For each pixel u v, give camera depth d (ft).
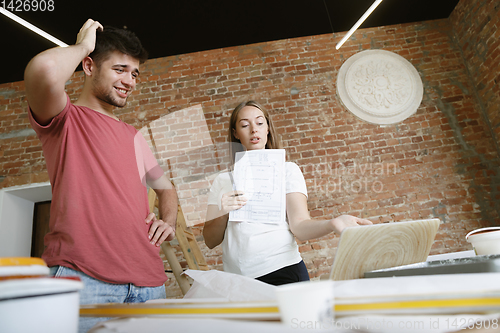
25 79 2.69
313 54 12.09
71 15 9.73
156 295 3.04
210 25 11.11
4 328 0.81
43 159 10.97
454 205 10.41
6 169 10.89
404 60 11.80
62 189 2.89
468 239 2.46
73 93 11.35
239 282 1.60
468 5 11.19
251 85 11.76
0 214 10.52
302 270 2.97
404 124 11.20
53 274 2.63
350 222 2.16
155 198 5.01
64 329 0.92
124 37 3.36
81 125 3.14
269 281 2.84
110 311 1.30
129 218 3.01
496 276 0.98
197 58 12.17
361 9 11.17
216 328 0.95
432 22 12.34
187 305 1.13
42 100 2.81
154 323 1.10
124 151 3.24
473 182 10.61
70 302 0.96
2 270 0.86
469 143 11.00
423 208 10.39
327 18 11.46
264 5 10.53
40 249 11.71
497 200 10.40
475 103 11.42
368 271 1.64
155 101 11.55
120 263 2.81
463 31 11.69
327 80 11.76
